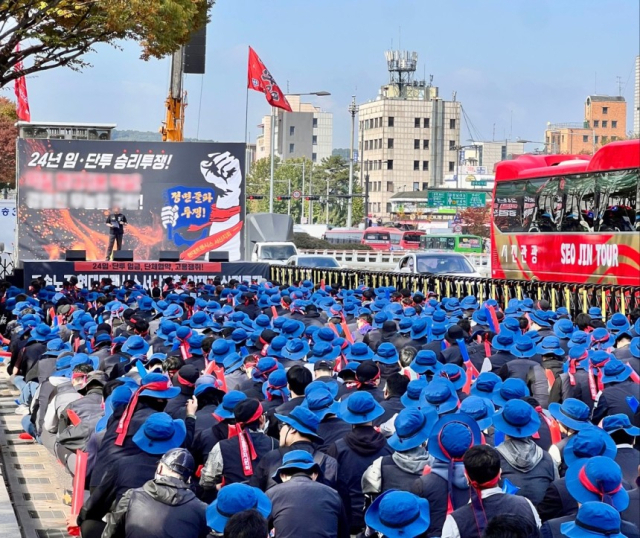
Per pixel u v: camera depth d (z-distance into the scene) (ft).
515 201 109.60
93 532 25.36
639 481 21.83
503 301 98.43
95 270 114.01
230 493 19.49
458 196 326.85
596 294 87.10
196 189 130.31
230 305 70.59
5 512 33.81
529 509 20.16
